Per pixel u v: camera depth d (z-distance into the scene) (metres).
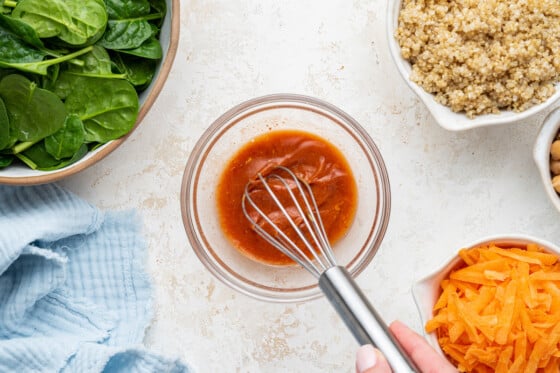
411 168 0.86
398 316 0.85
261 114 0.85
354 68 0.86
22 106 0.79
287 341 0.86
